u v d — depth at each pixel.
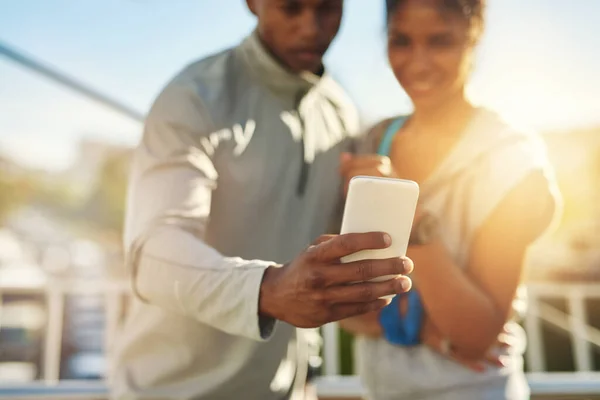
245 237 1.52
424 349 1.53
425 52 1.49
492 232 1.42
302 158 1.60
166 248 1.21
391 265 0.95
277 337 1.58
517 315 1.62
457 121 1.52
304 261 0.98
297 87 1.59
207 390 1.53
